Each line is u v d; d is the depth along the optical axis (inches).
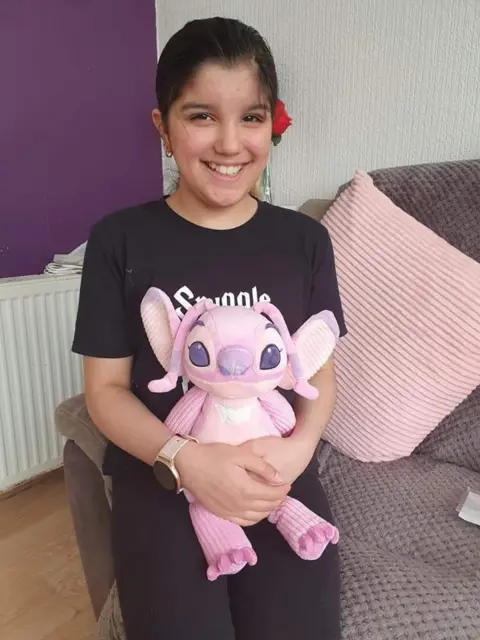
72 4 63.6
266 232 34.8
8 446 61.5
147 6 71.2
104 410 32.0
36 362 61.9
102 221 34.4
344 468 41.7
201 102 30.4
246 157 32.0
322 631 27.0
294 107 61.7
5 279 60.1
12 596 51.4
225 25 31.3
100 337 32.8
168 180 74.5
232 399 28.5
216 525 28.7
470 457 42.4
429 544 33.6
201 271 33.0
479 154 50.4
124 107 71.7
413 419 41.6
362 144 57.6
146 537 29.2
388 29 53.2
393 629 27.5
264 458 28.8
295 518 29.7
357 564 31.4
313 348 31.7
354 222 44.4
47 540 58.8
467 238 43.2
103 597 37.2
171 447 28.5
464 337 39.7
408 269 42.0
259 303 30.2
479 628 27.8
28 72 61.2
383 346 41.9
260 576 29.0
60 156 66.0
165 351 30.4
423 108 52.7
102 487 36.9
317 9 57.2
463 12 48.6
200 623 26.4
